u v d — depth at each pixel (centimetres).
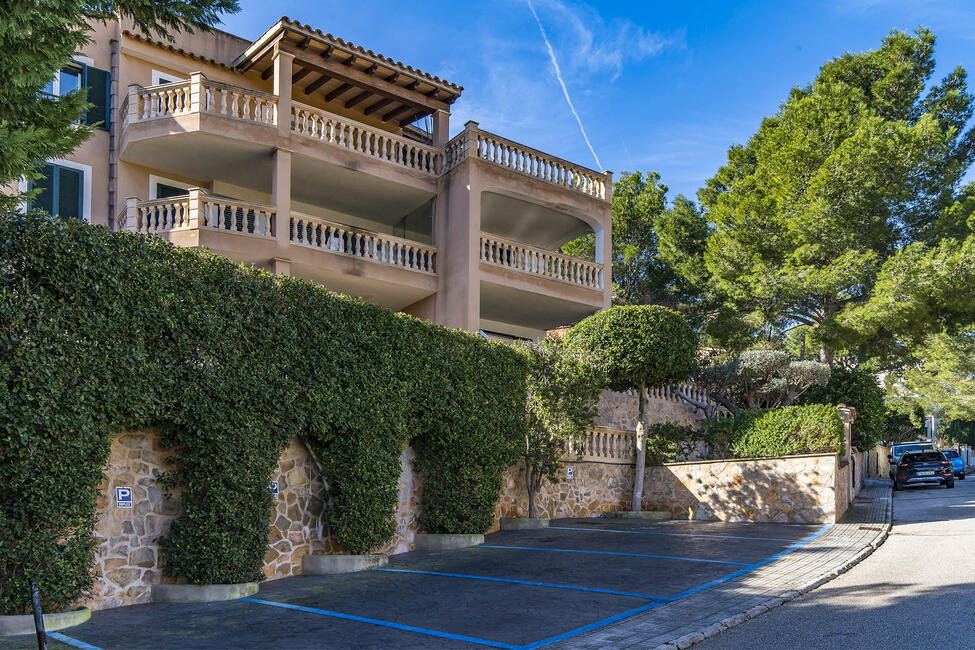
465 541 1405
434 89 2327
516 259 2302
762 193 2912
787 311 2942
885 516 1833
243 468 1008
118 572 923
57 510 808
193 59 2103
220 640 741
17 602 781
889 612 829
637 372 1941
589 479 1978
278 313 1097
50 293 828
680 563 1179
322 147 2053
